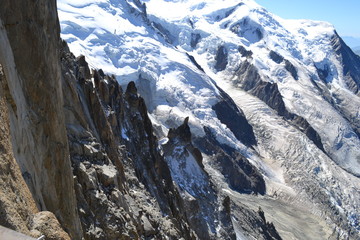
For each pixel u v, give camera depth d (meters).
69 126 26.33
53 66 16.73
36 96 15.28
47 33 16.69
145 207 33.41
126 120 49.91
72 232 16.30
